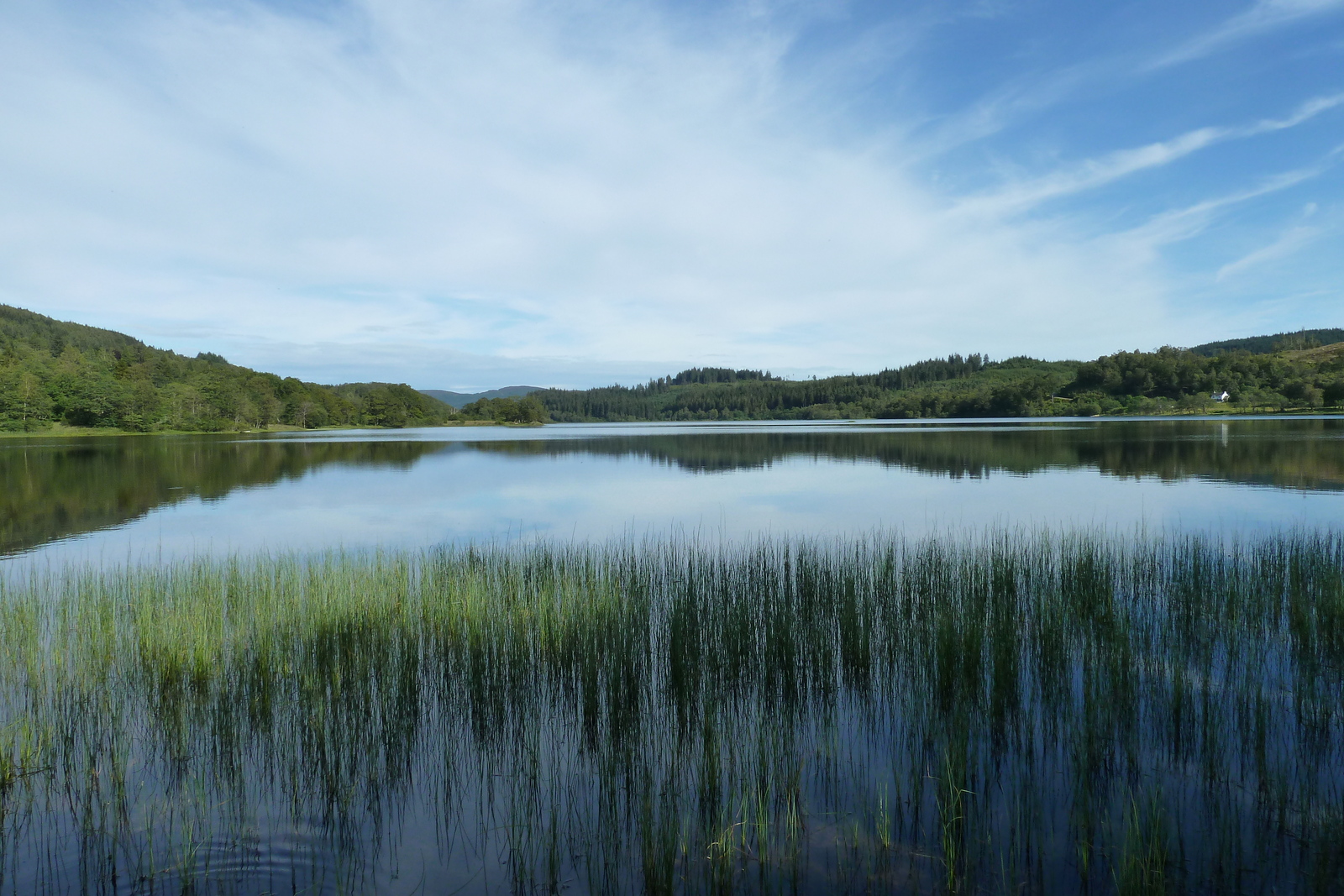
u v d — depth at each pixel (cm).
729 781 475
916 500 1967
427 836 439
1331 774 464
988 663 643
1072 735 515
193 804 474
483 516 1817
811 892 372
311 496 2247
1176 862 384
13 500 2166
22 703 615
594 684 582
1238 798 446
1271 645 704
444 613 785
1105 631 719
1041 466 2775
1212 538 1296
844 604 770
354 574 954
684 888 381
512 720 588
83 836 436
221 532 1612
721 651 680
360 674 636
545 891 384
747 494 2169
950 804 436
